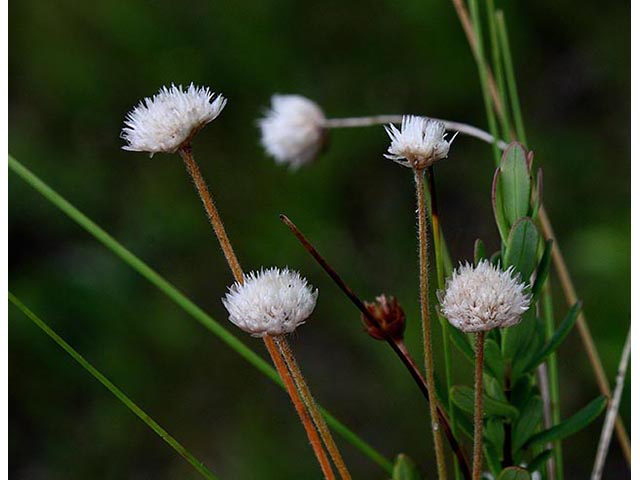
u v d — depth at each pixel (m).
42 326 0.25
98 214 0.65
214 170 0.65
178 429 0.60
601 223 0.61
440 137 0.24
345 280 0.62
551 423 0.28
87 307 0.62
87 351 0.61
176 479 0.58
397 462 0.26
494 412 0.25
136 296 0.63
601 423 0.55
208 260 0.63
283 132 0.34
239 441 0.59
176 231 0.63
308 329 0.62
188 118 0.25
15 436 0.61
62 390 0.61
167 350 0.61
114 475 0.59
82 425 0.61
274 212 0.63
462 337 0.26
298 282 0.24
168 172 0.65
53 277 0.63
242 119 0.65
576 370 0.55
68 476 0.59
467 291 0.24
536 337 0.26
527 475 0.25
